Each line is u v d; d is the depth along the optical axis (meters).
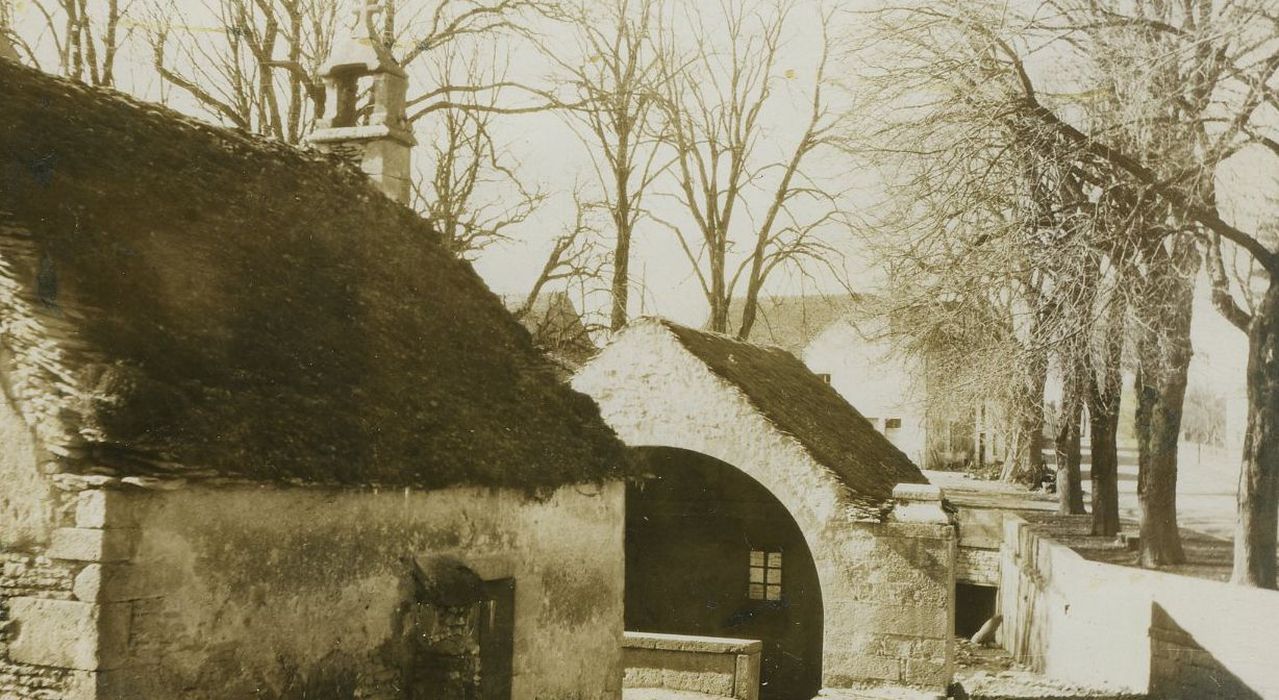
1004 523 32.50
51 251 8.67
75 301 8.51
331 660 9.37
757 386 20.31
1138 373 24.69
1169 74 20.42
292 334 10.48
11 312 8.06
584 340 25.17
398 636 10.13
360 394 10.49
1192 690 19.64
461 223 24.14
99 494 7.57
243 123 21.42
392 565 10.09
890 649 17.77
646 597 25.06
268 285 10.84
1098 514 31.42
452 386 12.23
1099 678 22.75
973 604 33.47
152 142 11.16
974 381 24.14
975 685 22.95
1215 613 19.30
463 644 10.52
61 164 9.70
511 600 11.88
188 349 9.08
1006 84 22.44
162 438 7.97
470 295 14.46
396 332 12.16
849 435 23.19
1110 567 22.77
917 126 22.67
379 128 15.02
